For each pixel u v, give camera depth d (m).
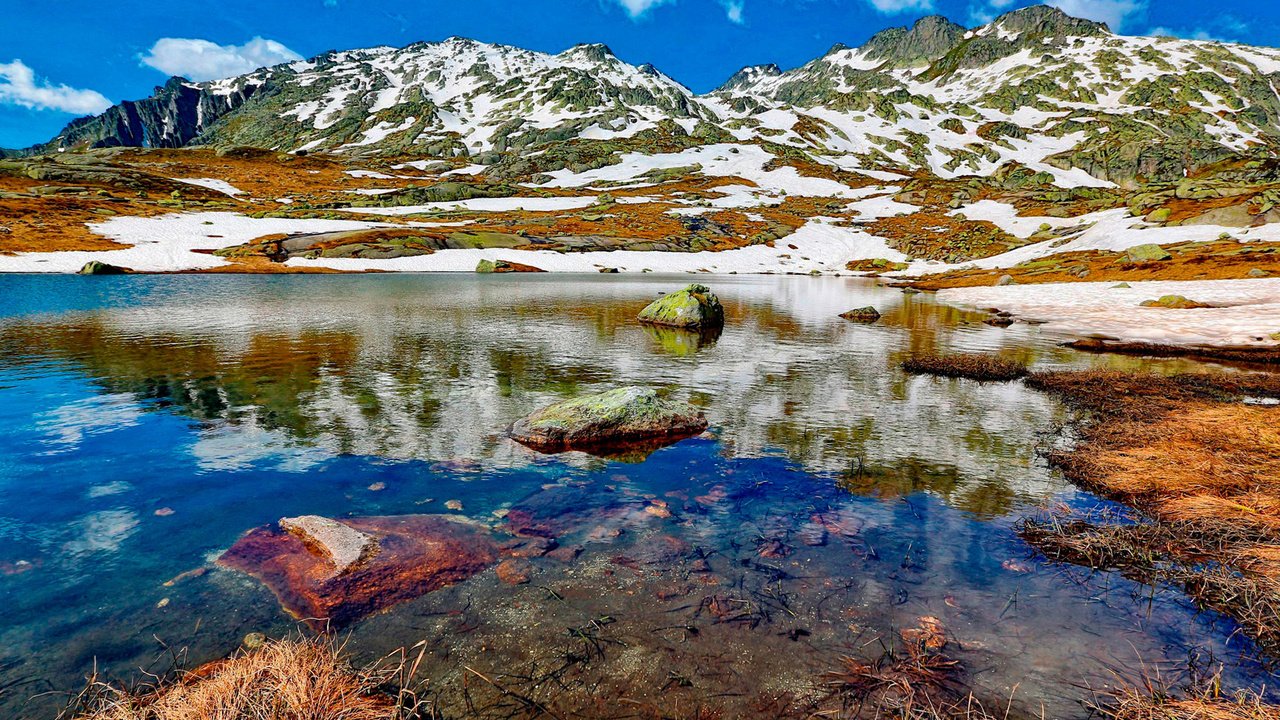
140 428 12.20
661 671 4.97
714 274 93.50
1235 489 8.50
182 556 6.81
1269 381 17.66
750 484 9.50
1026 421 13.50
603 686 4.79
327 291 50.16
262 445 11.21
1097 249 82.69
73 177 124.94
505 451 11.04
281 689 4.35
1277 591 5.92
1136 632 5.50
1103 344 25.25
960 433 12.54
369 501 8.59
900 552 7.17
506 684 4.78
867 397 15.84
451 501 8.65
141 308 35.56
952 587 6.35
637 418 12.18
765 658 5.15
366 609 5.77
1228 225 79.31
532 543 7.29
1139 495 8.80
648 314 32.91
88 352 20.89
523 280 69.94
